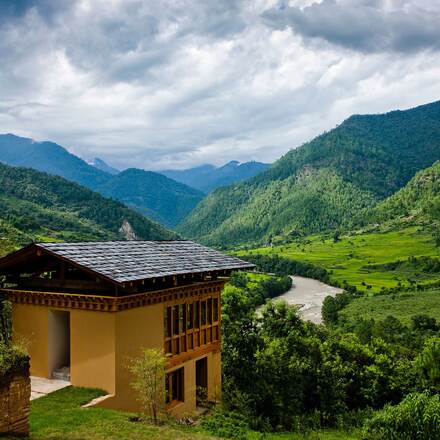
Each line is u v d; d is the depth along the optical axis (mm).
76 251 20578
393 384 39719
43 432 15094
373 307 104875
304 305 109500
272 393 27953
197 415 23562
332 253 183125
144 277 19906
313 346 34344
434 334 77188
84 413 17203
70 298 20125
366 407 35906
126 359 19891
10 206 162750
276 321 35188
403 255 163125
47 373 21047
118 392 19469
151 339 21281
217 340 26234
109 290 19859
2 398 13281
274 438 22750
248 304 33156
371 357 41938
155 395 18906
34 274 22234
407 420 21562
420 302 104250
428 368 42531
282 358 30844
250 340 30656
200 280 25031
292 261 163750
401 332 80312
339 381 33969
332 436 26312
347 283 132125
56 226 158625
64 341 21844
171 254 24453
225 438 19094
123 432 15852
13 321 21906
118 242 23609
